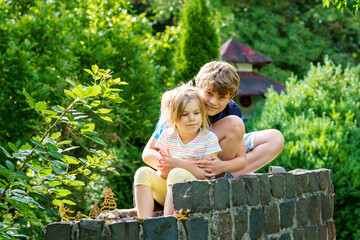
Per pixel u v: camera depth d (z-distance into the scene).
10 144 3.65
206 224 3.45
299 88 10.92
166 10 24.16
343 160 8.46
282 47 25.59
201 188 3.46
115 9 10.84
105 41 9.43
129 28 10.80
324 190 5.00
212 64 4.28
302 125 9.42
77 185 4.19
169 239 3.25
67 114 3.80
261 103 15.92
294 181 4.50
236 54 17.02
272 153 4.94
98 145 7.86
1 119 7.60
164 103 4.05
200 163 3.92
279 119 10.05
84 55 9.05
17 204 3.63
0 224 3.87
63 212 4.07
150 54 10.45
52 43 8.43
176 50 12.02
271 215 4.14
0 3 8.18
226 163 4.05
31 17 8.53
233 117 4.27
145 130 9.56
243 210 3.80
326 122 9.23
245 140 5.07
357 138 9.05
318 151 8.58
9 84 7.58
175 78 11.82
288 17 26.98
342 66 25.77
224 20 23.89
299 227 4.52
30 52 7.92
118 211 4.14
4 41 7.94
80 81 8.97
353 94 10.94
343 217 8.52
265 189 4.10
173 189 3.43
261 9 26.00
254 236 3.90
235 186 3.75
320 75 11.23
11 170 3.56
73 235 3.06
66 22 9.12
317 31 27.02
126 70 9.35
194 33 11.79
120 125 8.84
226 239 3.59
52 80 8.05
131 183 9.16
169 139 4.04
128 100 9.33
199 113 3.92
